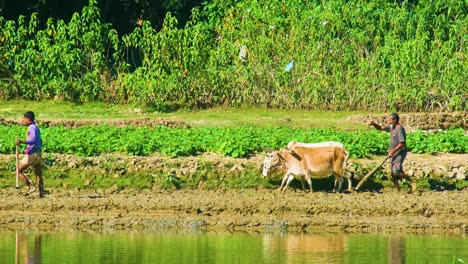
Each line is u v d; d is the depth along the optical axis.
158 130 75.38
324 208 57.50
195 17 102.19
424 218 56.84
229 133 72.62
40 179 59.12
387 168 64.69
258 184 62.78
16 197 59.22
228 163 64.44
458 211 57.53
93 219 54.75
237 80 96.38
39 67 96.69
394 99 94.31
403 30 101.31
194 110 95.75
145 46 97.06
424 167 65.00
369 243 50.06
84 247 48.12
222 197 59.84
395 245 49.53
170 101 96.44
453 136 73.50
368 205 57.75
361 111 94.94
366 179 62.19
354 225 54.59
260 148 68.50
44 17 124.38
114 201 58.19
